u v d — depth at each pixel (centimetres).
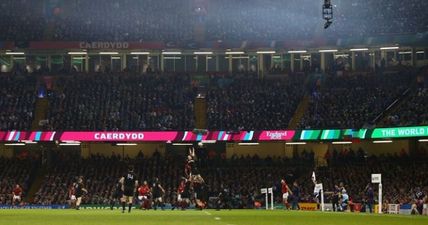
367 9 7900
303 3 8144
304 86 7256
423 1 7700
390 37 7094
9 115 6738
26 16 8138
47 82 7394
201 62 7938
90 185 6259
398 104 6500
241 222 2519
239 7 8331
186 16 8319
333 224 2430
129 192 3962
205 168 6506
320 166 6331
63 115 6775
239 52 7750
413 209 4578
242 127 6575
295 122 6612
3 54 7744
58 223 2353
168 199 6012
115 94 7181
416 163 5919
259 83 7362
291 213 3912
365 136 5919
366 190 5016
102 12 8238
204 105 7031
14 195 5934
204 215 3409
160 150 7212
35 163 6675
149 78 7488
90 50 7662
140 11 8350
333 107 6706
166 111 6888
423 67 6925
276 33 7975
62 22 8081
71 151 7125
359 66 7650
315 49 7544
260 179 6247
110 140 6438
